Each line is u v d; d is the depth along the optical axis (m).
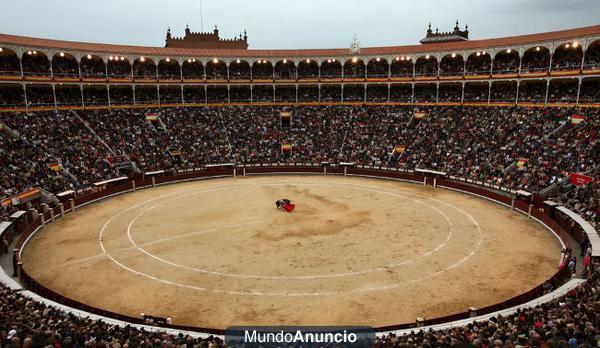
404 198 51.59
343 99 83.69
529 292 24.91
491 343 14.53
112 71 76.44
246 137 73.94
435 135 67.25
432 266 31.06
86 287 28.11
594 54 61.97
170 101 79.06
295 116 79.69
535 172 50.38
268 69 87.31
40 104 62.78
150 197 53.62
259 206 48.22
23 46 59.66
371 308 25.03
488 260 32.22
